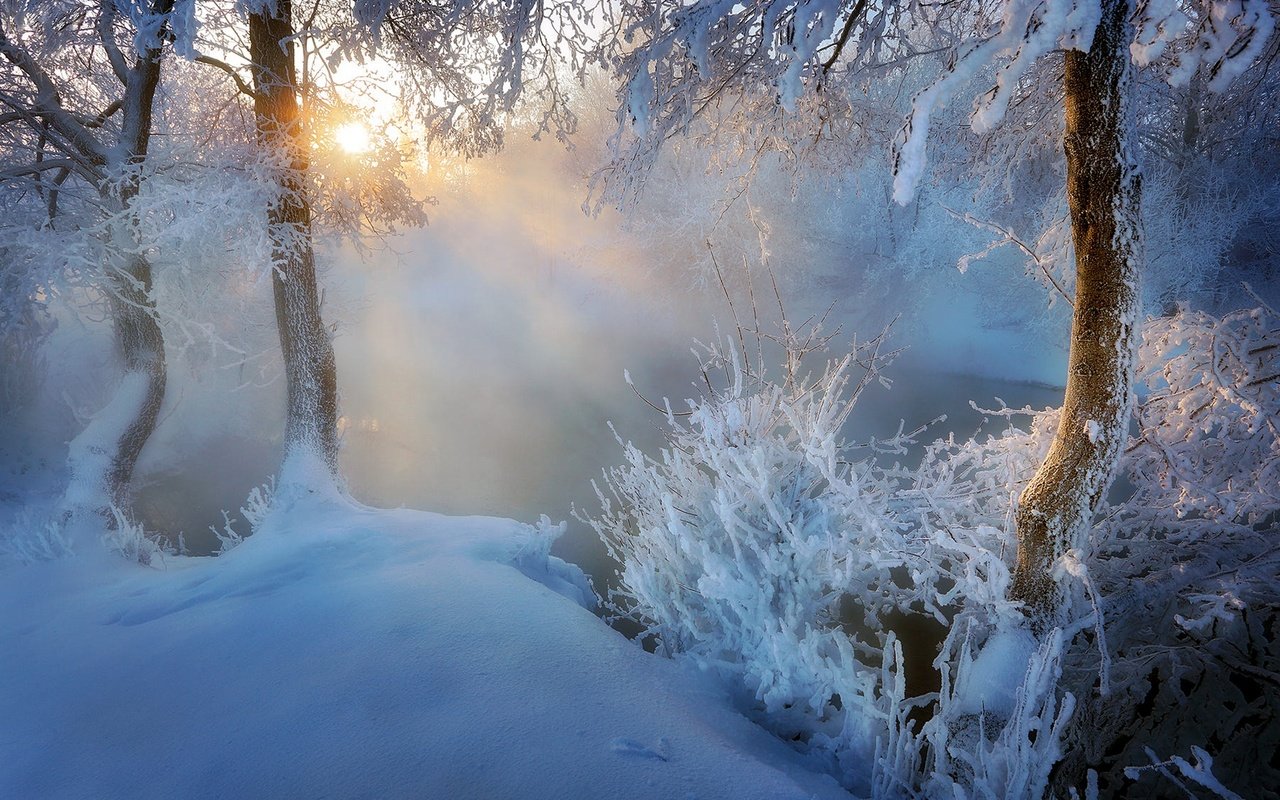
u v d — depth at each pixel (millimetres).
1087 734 3021
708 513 3562
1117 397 2541
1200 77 5484
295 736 2584
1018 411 3855
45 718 2943
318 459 6961
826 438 3131
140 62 6754
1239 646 2953
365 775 2316
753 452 3281
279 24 6730
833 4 2850
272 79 6746
